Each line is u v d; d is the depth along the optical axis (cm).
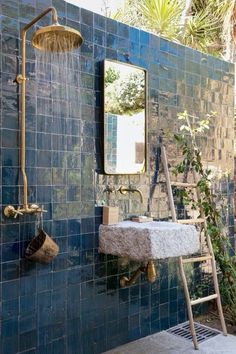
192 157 357
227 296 356
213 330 333
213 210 358
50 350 260
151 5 578
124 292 306
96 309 287
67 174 270
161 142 335
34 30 253
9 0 241
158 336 322
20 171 244
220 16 618
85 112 281
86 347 280
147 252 254
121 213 304
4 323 238
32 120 252
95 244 286
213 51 630
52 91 262
